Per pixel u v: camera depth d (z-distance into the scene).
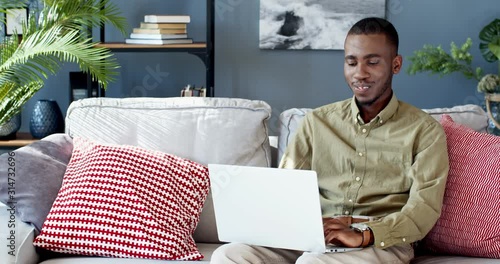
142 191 2.25
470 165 2.21
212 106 2.48
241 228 2.04
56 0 2.92
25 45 2.83
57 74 4.07
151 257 2.20
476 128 2.45
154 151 2.39
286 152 2.36
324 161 2.31
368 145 2.26
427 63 3.77
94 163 2.30
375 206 2.22
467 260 2.14
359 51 2.21
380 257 2.04
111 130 2.48
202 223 2.38
